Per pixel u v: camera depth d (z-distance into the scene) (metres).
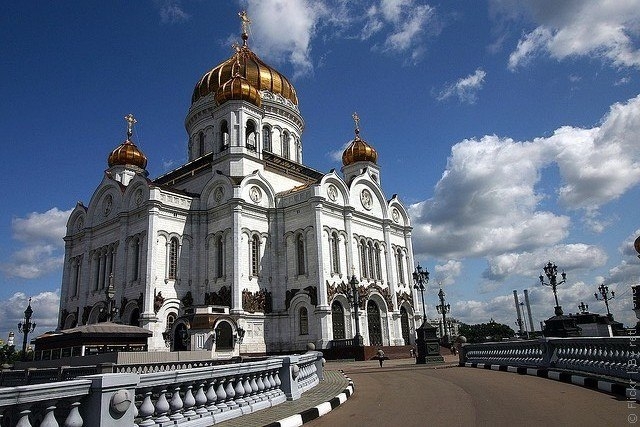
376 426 11.68
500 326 120.75
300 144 70.31
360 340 46.66
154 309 47.72
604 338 17.66
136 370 26.38
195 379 10.90
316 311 48.16
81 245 60.97
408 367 33.84
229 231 50.97
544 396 15.31
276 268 52.28
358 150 68.88
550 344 22.30
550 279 39.72
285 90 68.12
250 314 48.34
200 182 58.47
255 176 53.66
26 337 46.06
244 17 72.56
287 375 15.75
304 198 52.47
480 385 19.52
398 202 64.44
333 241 52.53
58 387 7.41
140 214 52.34
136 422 9.29
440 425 11.50
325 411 14.09
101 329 33.69
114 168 65.31
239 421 11.65
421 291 41.28
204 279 51.72
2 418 6.86
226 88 57.69
